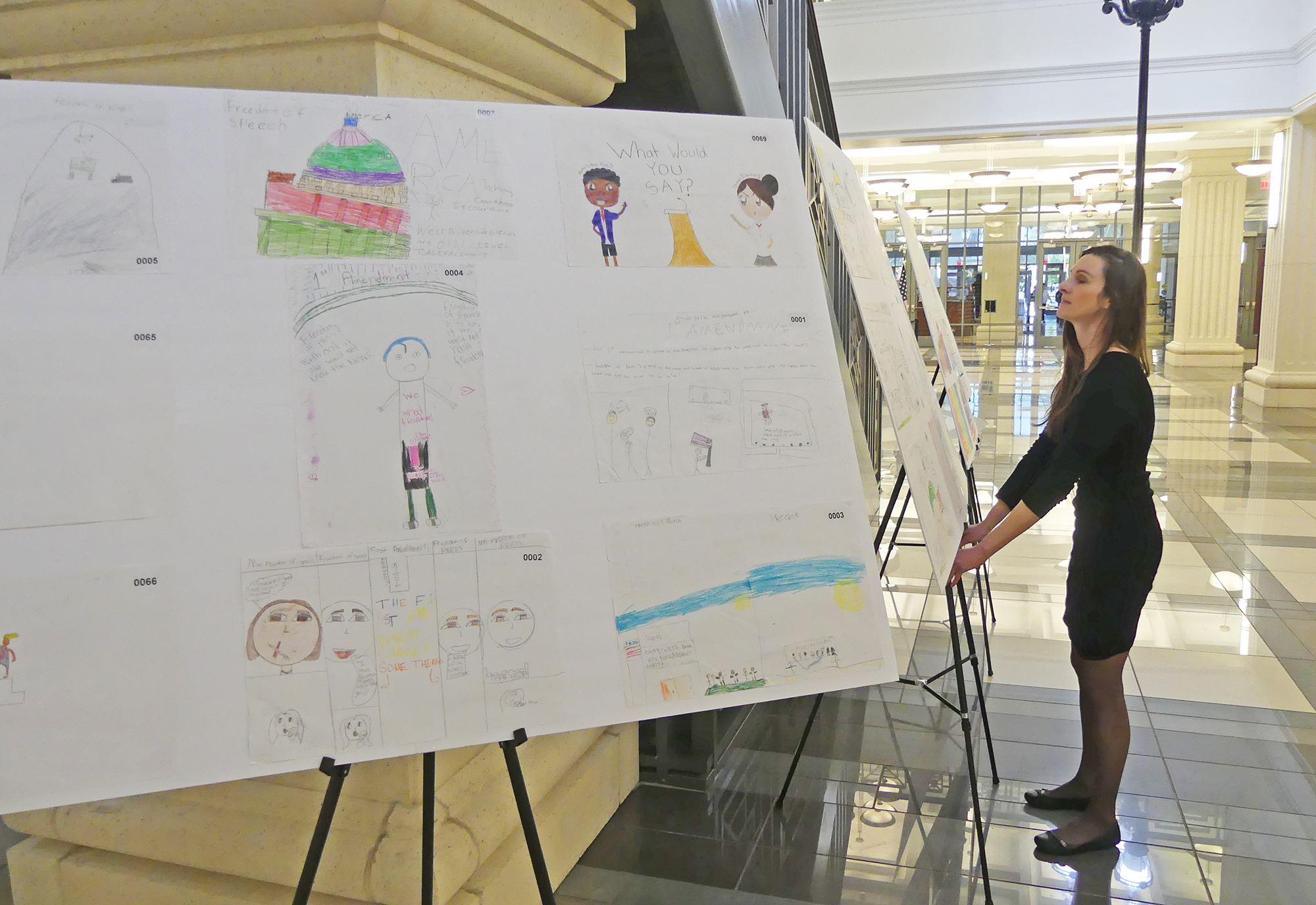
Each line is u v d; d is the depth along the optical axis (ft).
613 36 7.12
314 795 5.92
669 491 5.21
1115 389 6.99
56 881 6.41
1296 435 27.86
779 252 5.71
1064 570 15.53
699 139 5.67
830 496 5.52
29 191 4.43
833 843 7.70
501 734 4.75
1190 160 46.57
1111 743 7.51
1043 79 32.73
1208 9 31.09
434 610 4.73
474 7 5.64
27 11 5.58
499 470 4.91
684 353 5.37
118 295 4.48
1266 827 7.90
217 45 5.53
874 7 33.65
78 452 4.38
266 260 4.67
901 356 6.57
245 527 4.54
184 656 4.42
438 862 5.80
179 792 6.18
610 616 5.00
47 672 4.30
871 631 5.43
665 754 8.79
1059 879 7.16
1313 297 32.17
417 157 5.01
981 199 63.87
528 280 5.11
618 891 7.11
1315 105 29.58
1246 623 12.89
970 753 6.54
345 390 4.71
